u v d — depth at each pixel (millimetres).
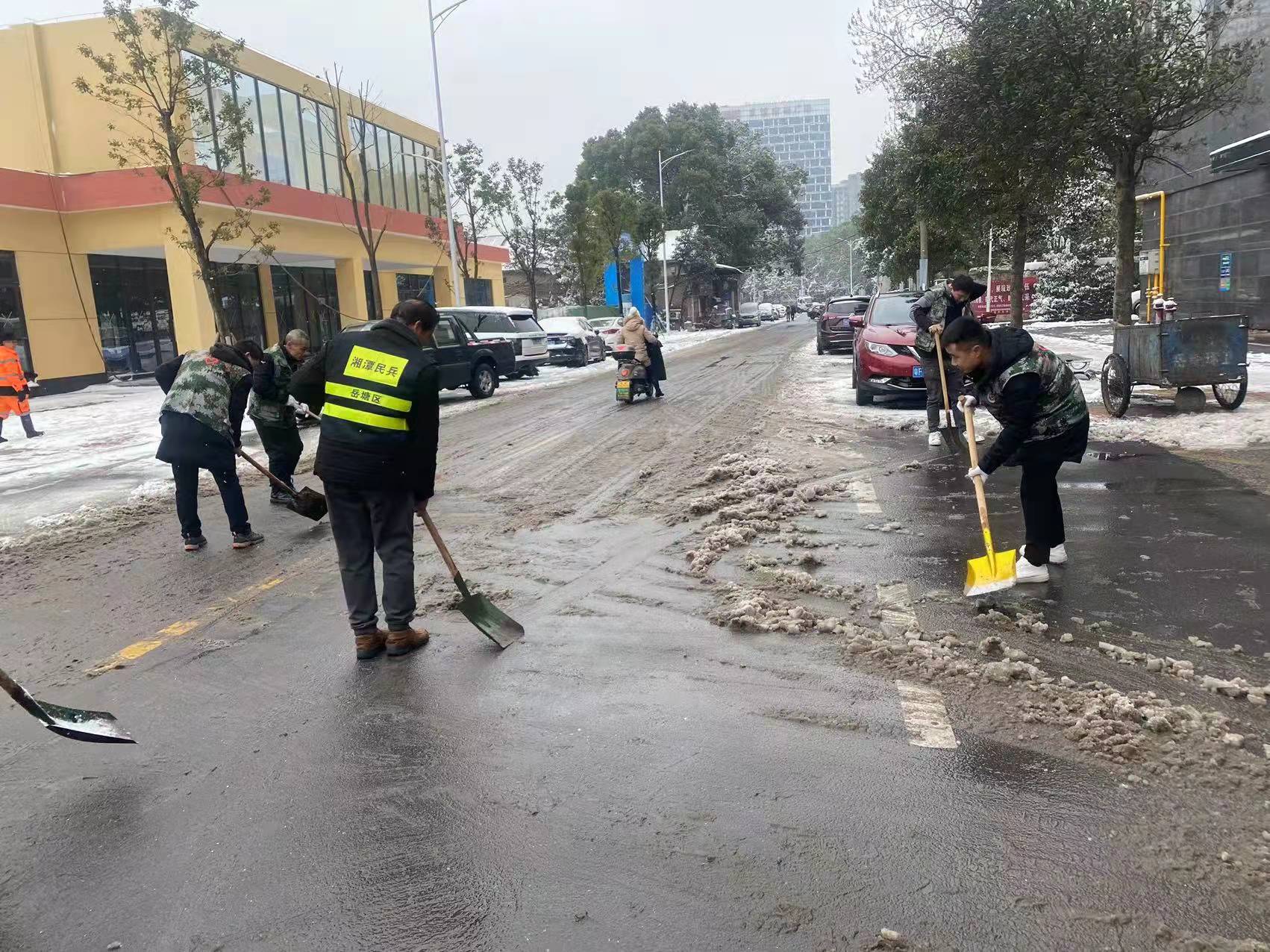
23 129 23875
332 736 3787
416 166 38094
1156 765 3256
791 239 69938
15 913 2750
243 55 26594
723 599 5164
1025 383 4715
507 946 2506
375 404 4406
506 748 3600
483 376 18078
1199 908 2543
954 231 22234
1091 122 10727
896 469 8609
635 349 15320
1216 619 4531
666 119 63250
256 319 30016
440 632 4926
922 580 5332
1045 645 4301
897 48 13211
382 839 3045
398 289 37781
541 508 7754
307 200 27234
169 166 18688
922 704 3797
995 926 2502
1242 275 21406
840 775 3285
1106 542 5844
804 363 22438
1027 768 3287
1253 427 9461
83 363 23812
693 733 3646
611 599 5281
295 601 5633
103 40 23312
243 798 3344
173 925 2666
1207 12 11039
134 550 7129
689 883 2734
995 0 11594
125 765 3631
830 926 2525
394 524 4590
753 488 7797
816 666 4219
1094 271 36344
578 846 2941
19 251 22062
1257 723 3516
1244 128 19328
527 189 35812
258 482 9938
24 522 8305
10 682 3371
